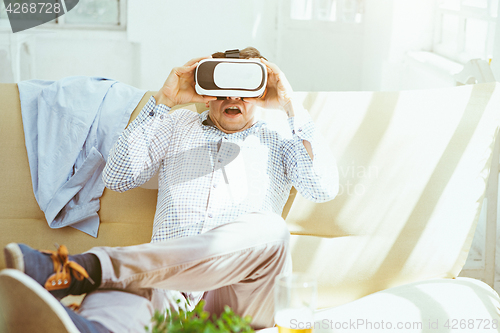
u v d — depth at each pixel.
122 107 1.55
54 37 3.65
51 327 0.89
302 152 1.45
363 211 1.45
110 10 3.76
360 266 1.43
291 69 4.02
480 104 1.47
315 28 3.94
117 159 1.41
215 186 1.39
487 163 1.45
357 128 1.49
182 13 3.72
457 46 2.63
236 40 3.85
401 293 1.28
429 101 1.49
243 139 1.48
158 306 1.16
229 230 1.16
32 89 1.59
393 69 3.31
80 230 1.49
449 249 1.42
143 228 1.50
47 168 1.49
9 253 0.92
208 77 1.39
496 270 1.94
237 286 1.22
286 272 1.22
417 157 1.45
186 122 1.51
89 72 3.82
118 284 1.07
